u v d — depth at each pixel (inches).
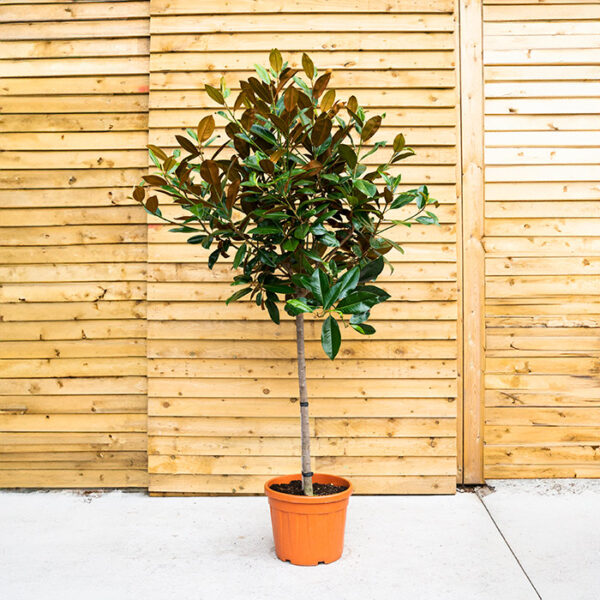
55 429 113.9
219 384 109.7
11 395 114.2
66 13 113.6
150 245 109.9
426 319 109.3
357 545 89.0
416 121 109.7
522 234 112.5
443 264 109.3
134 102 113.7
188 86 110.0
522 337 112.8
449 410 109.1
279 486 88.0
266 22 110.1
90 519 99.7
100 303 113.7
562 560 84.1
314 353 109.3
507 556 85.4
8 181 114.0
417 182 109.5
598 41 112.3
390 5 110.0
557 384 112.7
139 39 113.6
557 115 112.7
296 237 76.6
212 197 77.7
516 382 112.7
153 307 109.8
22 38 113.7
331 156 81.0
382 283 109.4
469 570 81.4
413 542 89.8
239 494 110.1
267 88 78.2
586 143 112.2
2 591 76.7
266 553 86.9
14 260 114.2
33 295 114.0
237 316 109.3
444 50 110.2
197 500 108.1
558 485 110.6
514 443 112.8
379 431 109.5
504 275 112.7
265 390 109.3
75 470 114.2
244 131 77.9
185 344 109.8
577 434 112.3
